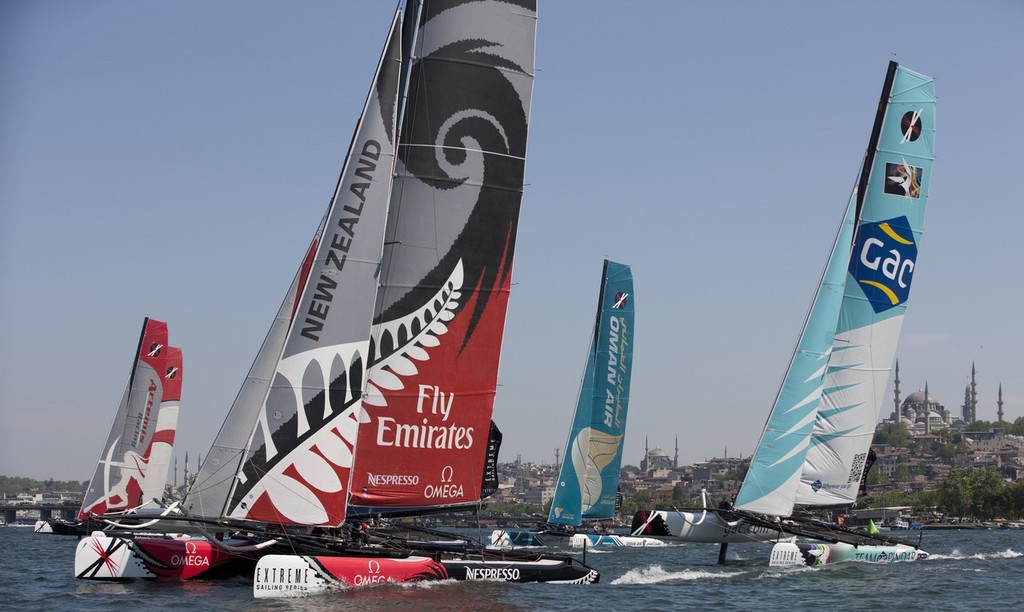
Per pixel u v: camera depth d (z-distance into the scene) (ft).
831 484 136.77
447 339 96.37
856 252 137.90
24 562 154.61
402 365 95.40
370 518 97.35
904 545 141.38
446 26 95.96
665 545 210.38
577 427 182.09
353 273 91.09
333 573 88.22
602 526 196.85
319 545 91.35
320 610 79.36
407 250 95.61
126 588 94.53
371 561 90.17
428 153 95.71
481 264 97.14
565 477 181.68
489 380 97.91
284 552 94.73
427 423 95.81
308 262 109.91
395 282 95.45
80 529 255.29
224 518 89.81
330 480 90.33
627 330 182.80
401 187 95.50
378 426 94.79
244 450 92.94
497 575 95.61
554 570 98.84
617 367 182.39
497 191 97.30
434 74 95.81
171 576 96.84
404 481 95.25
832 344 133.80
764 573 121.19
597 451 181.68
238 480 89.56
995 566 134.92
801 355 132.98
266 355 101.55
